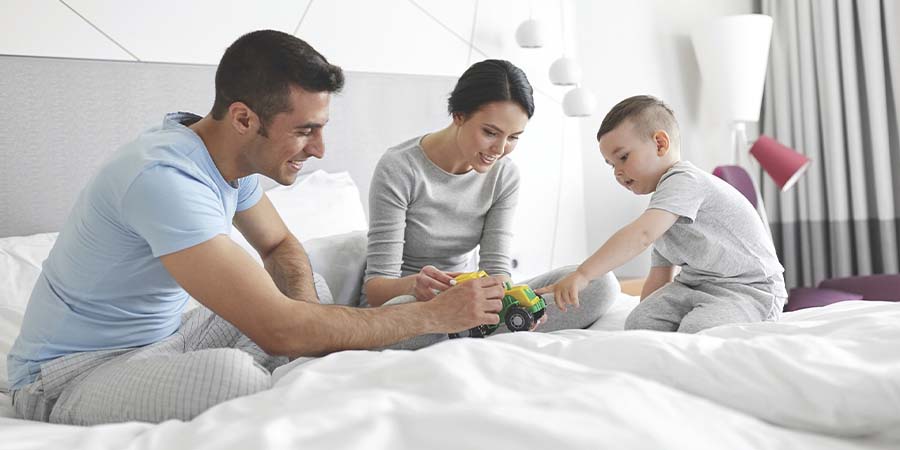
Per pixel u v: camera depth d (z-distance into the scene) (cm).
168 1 237
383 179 190
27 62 212
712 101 344
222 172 141
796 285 368
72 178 218
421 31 292
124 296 136
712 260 169
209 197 131
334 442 73
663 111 177
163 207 124
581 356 103
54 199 215
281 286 168
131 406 118
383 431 75
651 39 361
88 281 133
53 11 218
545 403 79
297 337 128
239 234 208
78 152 219
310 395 94
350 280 204
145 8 233
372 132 275
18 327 171
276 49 133
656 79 362
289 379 107
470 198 199
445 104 296
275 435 74
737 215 169
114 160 130
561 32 338
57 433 96
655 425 73
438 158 192
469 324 140
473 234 203
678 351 97
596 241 352
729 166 335
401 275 200
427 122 291
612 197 355
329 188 250
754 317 162
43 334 136
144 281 135
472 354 96
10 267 186
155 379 118
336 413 79
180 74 237
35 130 213
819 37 353
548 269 333
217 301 126
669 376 94
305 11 263
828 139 351
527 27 304
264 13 255
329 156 264
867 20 335
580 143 348
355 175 271
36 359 136
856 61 347
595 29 349
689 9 370
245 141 138
